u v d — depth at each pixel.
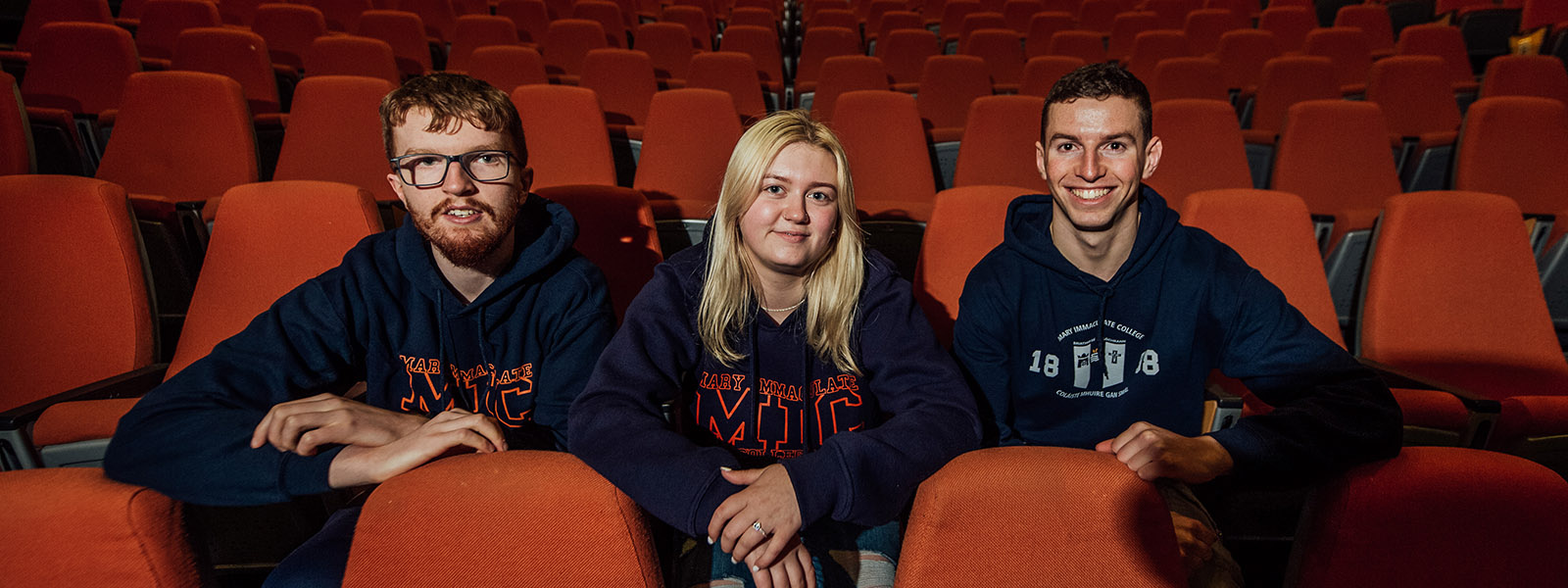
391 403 1.11
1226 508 1.22
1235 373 1.13
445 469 0.58
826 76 3.72
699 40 5.83
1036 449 0.59
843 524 0.95
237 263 1.41
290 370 1.04
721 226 1.00
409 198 1.03
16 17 5.09
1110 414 1.17
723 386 1.05
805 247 0.98
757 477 0.82
